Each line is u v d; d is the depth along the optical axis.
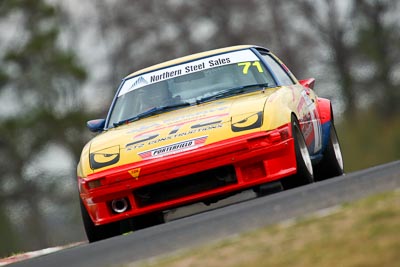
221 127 32.78
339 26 193.50
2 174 155.25
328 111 40.84
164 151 32.66
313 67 197.50
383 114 149.25
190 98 36.38
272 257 19.77
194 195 32.78
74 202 160.25
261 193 33.44
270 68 37.19
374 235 19.80
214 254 20.78
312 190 28.44
